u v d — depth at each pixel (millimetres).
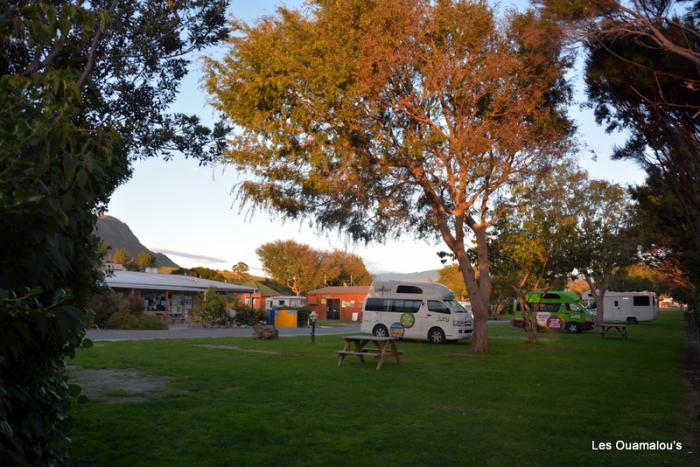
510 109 17641
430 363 17641
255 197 19391
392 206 20359
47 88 3529
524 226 26703
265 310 45344
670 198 18359
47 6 4051
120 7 8766
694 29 11312
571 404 10742
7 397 3912
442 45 17406
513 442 7793
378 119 18000
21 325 3355
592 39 12203
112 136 3947
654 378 14812
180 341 23812
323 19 16359
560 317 40406
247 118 17016
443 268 85812
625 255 33219
